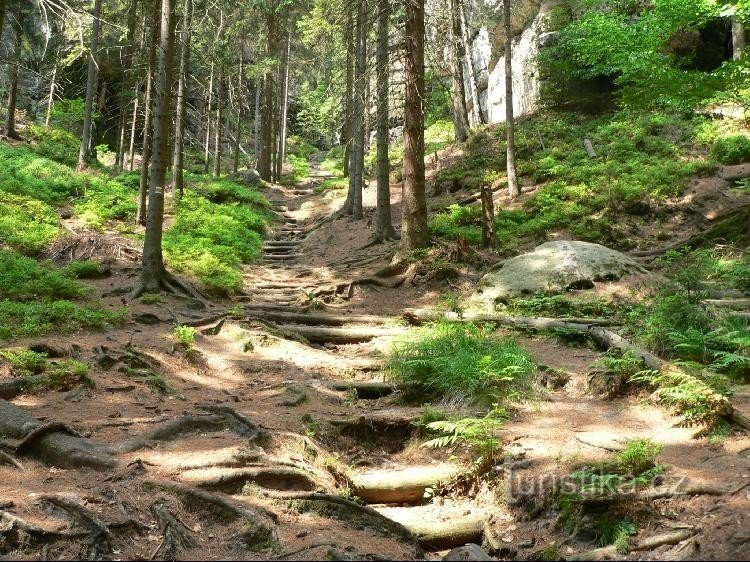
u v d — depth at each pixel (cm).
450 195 2291
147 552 416
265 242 2214
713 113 2244
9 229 1463
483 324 1103
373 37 2188
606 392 775
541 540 494
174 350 940
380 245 1842
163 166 1266
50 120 3197
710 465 541
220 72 3134
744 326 891
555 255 1284
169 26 1270
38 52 3058
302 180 4088
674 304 930
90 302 1136
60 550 402
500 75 3148
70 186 2011
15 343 862
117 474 500
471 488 595
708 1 1784
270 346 1040
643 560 427
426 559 471
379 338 1134
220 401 772
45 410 661
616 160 2109
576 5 2775
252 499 494
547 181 2134
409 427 717
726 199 1728
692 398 639
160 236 1267
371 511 497
